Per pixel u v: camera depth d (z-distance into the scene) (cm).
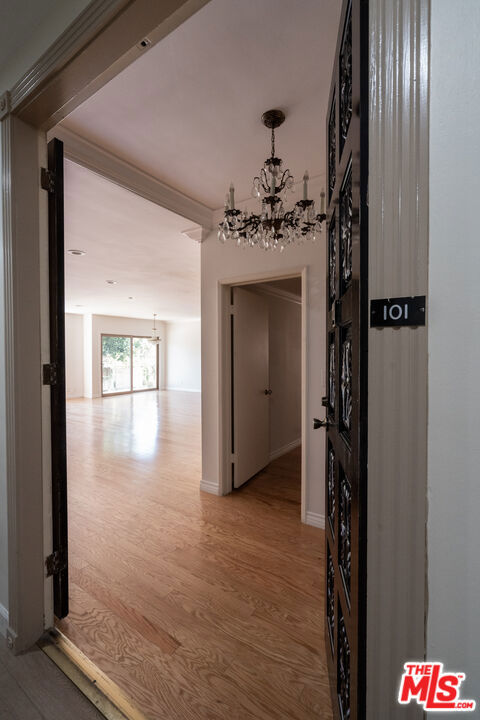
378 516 62
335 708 110
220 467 308
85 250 371
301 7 115
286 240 201
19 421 141
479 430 54
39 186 148
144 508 281
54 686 126
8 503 143
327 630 134
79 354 992
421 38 56
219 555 215
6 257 141
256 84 151
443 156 55
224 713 118
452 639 57
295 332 490
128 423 645
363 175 62
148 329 1166
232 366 321
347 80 89
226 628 156
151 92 156
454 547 56
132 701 121
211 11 116
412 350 58
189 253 381
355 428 69
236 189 254
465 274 54
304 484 257
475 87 53
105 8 94
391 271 59
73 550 220
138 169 223
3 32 125
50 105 131
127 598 175
